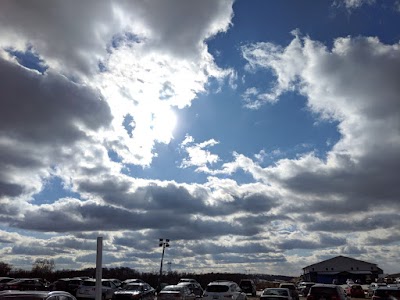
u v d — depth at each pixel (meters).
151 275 67.88
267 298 19.92
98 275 9.06
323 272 105.62
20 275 66.38
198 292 31.53
